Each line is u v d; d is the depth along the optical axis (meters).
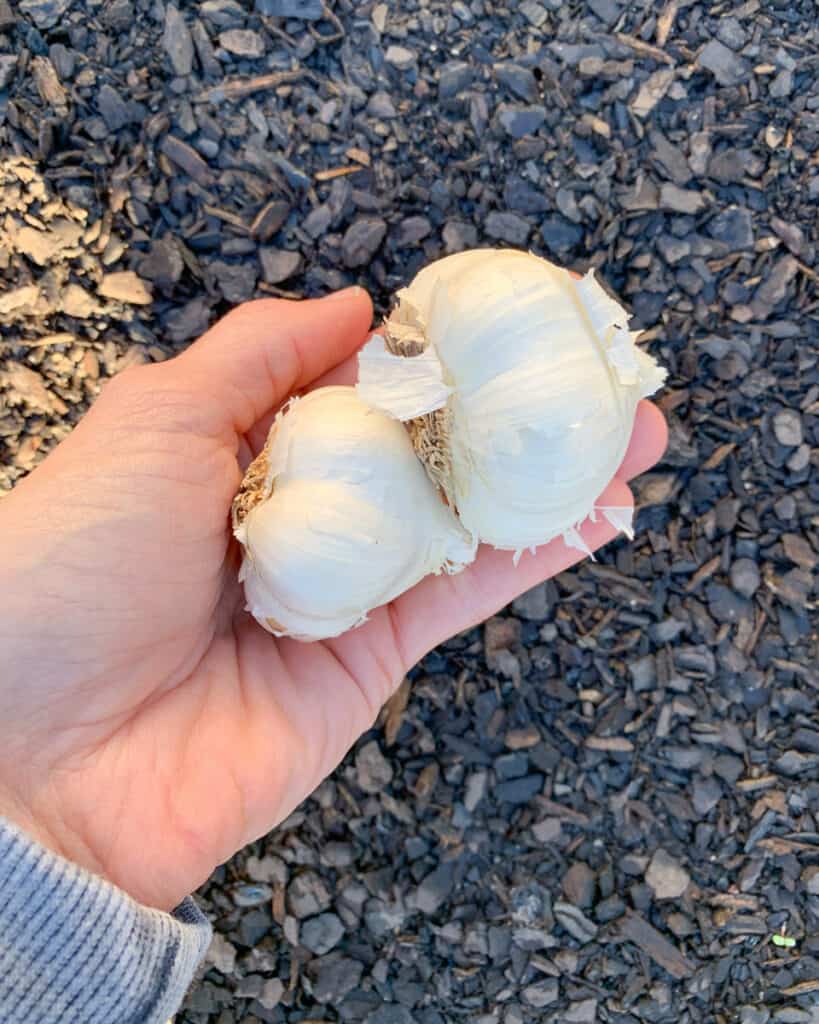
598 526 0.25
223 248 0.28
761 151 0.28
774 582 0.29
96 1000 0.17
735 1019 0.28
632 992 0.28
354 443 0.20
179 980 0.18
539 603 0.29
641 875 0.29
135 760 0.20
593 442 0.18
